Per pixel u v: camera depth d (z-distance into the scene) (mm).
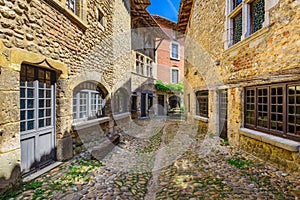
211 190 2758
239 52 4594
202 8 7297
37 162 3381
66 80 4004
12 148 2643
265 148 3770
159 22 12734
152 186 2982
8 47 2570
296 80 3123
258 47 3830
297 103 3172
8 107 2576
